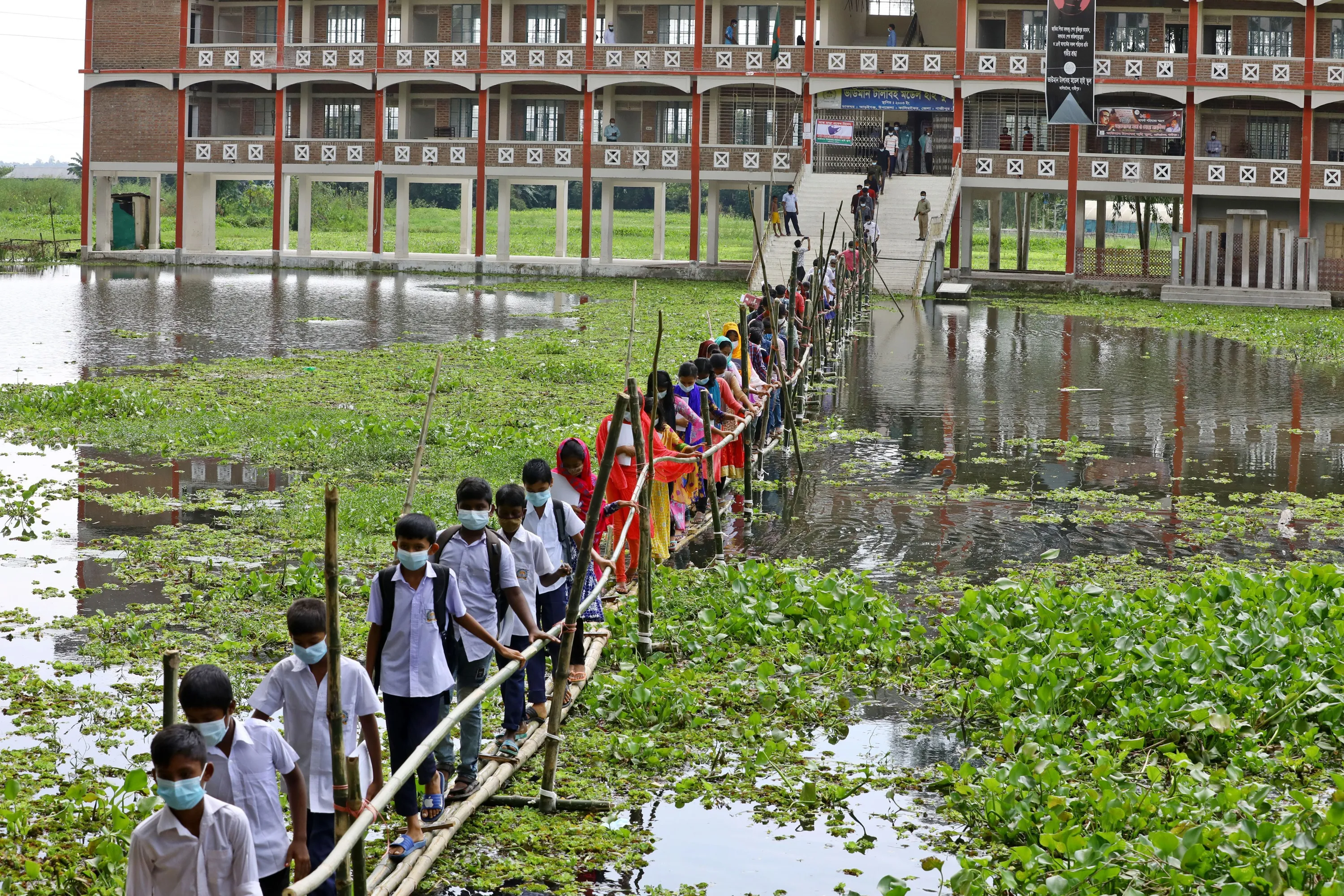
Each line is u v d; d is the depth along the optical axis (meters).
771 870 9.99
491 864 10.03
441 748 10.97
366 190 136.50
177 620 15.31
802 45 75.50
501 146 73.50
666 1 76.31
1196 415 31.70
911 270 63.69
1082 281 67.88
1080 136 67.12
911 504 22.34
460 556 11.09
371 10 78.62
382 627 10.01
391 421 27.45
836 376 37.69
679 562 18.48
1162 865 9.33
